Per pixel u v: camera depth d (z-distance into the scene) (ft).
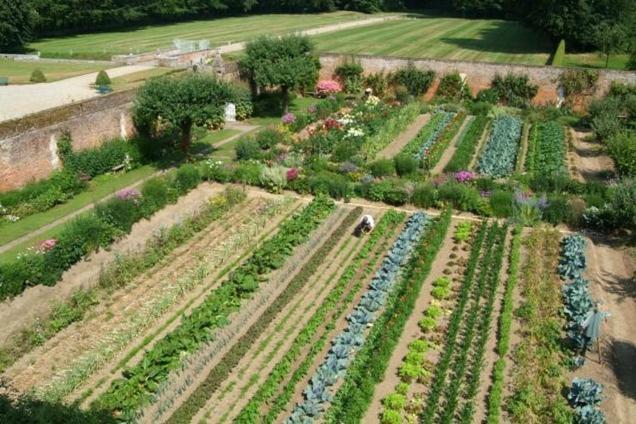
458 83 186.39
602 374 69.67
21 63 214.28
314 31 343.87
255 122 165.37
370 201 113.60
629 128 147.02
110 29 338.34
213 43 277.23
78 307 78.64
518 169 131.54
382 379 67.10
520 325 77.30
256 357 70.95
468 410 61.46
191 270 89.51
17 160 107.04
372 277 87.76
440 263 91.56
